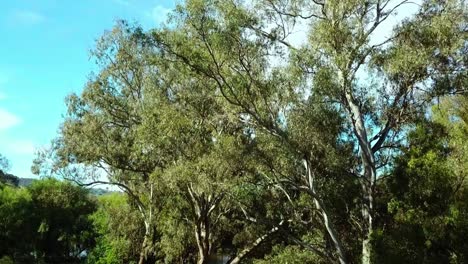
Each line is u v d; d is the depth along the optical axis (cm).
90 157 3225
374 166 2036
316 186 2059
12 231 5956
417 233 1650
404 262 1656
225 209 2817
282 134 1908
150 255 3569
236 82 1852
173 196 2909
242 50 1866
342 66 1898
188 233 3125
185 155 2277
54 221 6391
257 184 2028
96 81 3117
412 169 1745
